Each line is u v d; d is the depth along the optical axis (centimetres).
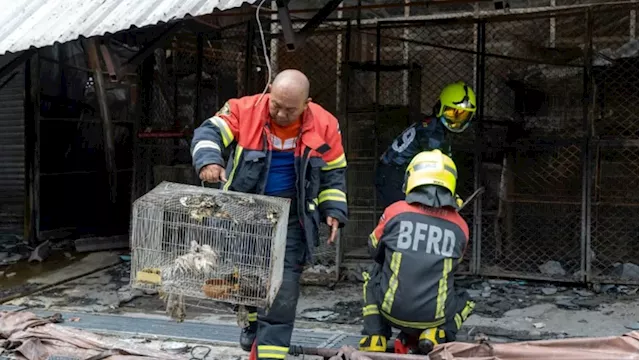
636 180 645
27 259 763
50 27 613
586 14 646
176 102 759
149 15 554
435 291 382
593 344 352
